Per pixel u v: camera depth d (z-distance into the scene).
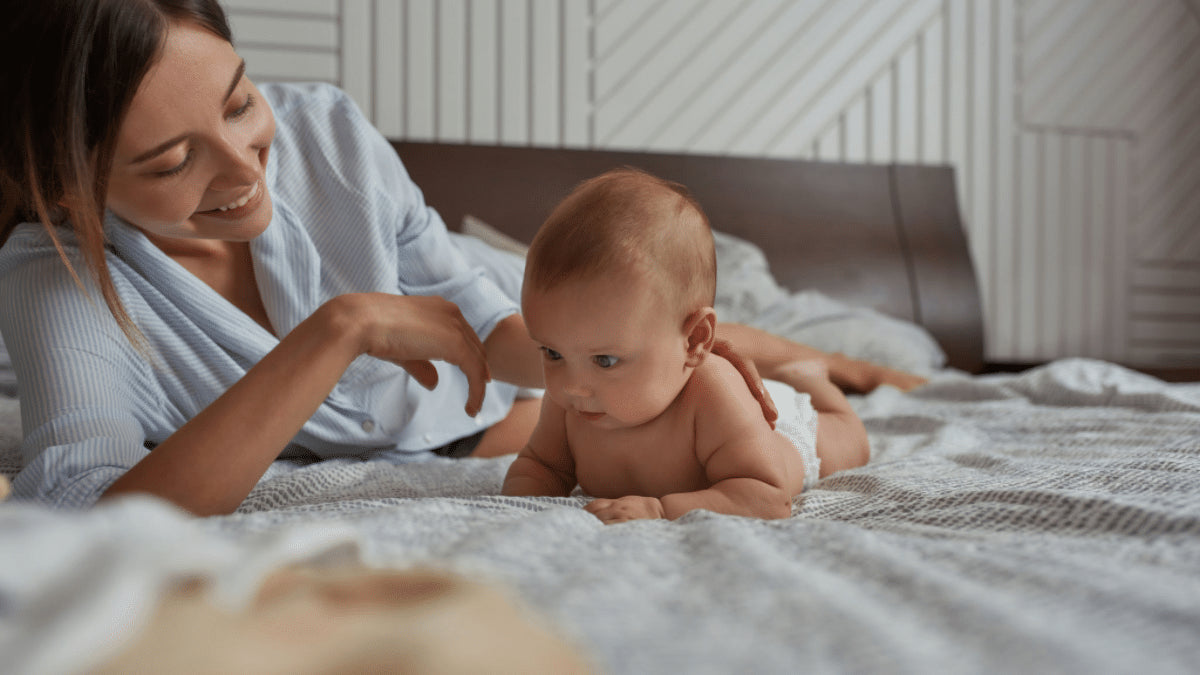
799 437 1.07
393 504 0.82
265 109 0.96
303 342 0.88
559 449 1.04
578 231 0.86
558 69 2.76
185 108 0.83
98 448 0.87
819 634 0.42
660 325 0.88
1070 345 3.19
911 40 2.99
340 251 1.30
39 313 0.98
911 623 0.45
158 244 1.17
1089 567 0.54
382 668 0.30
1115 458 1.02
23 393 0.95
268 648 0.32
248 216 0.98
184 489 0.78
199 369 1.14
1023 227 3.12
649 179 0.96
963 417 1.59
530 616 0.37
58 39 0.79
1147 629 0.43
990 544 0.63
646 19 2.81
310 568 0.43
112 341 1.02
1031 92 3.10
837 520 0.85
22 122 0.82
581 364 0.88
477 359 0.96
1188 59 3.25
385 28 2.62
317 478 1.00
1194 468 0.88
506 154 2.60
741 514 0.87
